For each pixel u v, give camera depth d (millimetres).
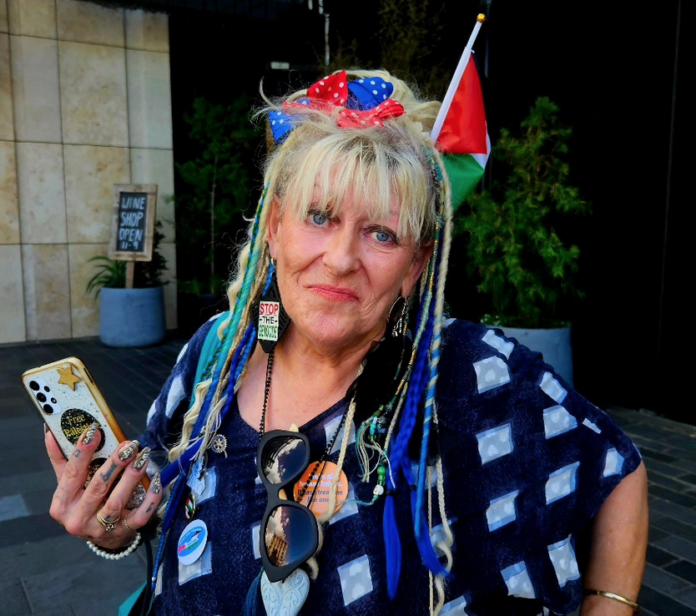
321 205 930
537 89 5223
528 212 4133
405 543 962
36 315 7133
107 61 7074
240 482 1045
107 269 7301
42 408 1052
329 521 981
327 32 7266
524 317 4551
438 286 1021
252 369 1157
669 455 4070
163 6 7012
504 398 1029
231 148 7367
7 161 6781
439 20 5570
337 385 1064
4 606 2525
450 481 997
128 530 1077
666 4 4312
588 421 1039
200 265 7785
